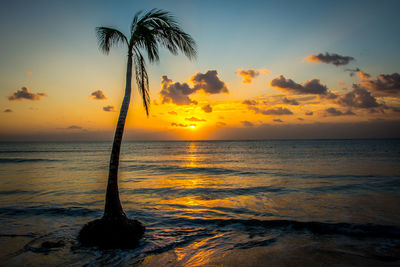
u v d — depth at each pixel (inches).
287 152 2332.7
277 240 255.1
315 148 3115.2
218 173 871.1
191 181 679.7
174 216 337.7
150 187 580.1
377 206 385.1
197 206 397.7
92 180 686.5
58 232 274.1
